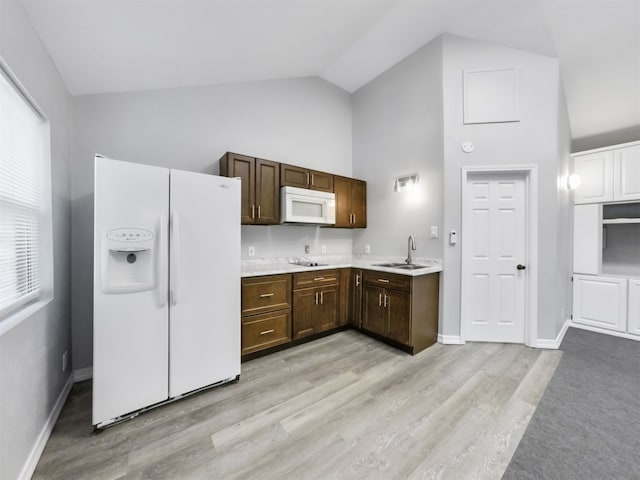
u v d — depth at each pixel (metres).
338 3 2.10
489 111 2.75
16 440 1.20
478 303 2.87
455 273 2.82
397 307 2.69
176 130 2.57
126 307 1.64
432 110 2.93
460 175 2.80
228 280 2.06
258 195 2.72
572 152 3.78
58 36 1.54
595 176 3.30
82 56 1.76
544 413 1.73
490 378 2.15
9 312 1.28
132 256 1.71
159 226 1.73
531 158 2.71
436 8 2.44
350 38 2.71
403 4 2.38
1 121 1.23
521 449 1.44
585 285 3.36
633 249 3.34
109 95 2.27
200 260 1.92
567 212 3.26
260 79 3.07
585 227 3.37
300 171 3.02
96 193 1.54
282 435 1.54
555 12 2.29
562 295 3.07
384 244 3.47
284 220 2.82
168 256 1.78
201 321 1.93
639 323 2.98
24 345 1.29
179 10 1.63
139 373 1.68
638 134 3.27
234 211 2.08
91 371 2.20
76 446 1.46
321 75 3.54
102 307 1.57
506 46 2.72
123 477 1.28
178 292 1.81
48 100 1.65
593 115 3.34
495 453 1.42
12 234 1.34
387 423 1.64
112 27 1.60
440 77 2.84
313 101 3.53
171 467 1.33
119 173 1.61
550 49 2.61
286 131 3.29
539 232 2.72
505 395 1.93
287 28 2.21
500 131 2.75
